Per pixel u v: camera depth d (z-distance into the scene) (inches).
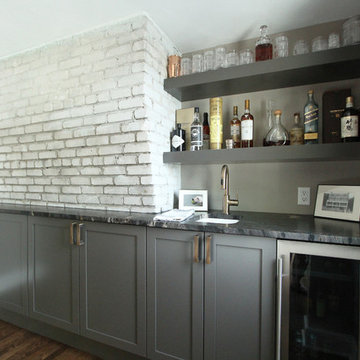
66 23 62.2
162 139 64.8
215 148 64.6
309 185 61.7
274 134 59.2
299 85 61.9
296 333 41.3
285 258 40.9
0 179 84.1
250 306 43.5
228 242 44.8
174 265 49.1
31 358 58.0
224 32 65.7
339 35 56.4
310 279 40.8
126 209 64.4
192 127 65.0
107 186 66.1
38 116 73.1
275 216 59.4
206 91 66.5
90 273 57.1
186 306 48.1
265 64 53.8
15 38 68.7
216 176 71.6
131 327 53.0
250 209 67.6
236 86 62.7
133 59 59.1
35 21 61.2
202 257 46.6
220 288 45.5
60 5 55.4
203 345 46.8
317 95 60.7
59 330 64.1
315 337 40.9
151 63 60.6
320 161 60.6
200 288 46.9
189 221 51.1
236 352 44.5
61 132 69.8
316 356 40.8
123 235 53.6
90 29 64.6
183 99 73.6
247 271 43.7
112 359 57.7
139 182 61.2
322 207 57.6
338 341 39.4
